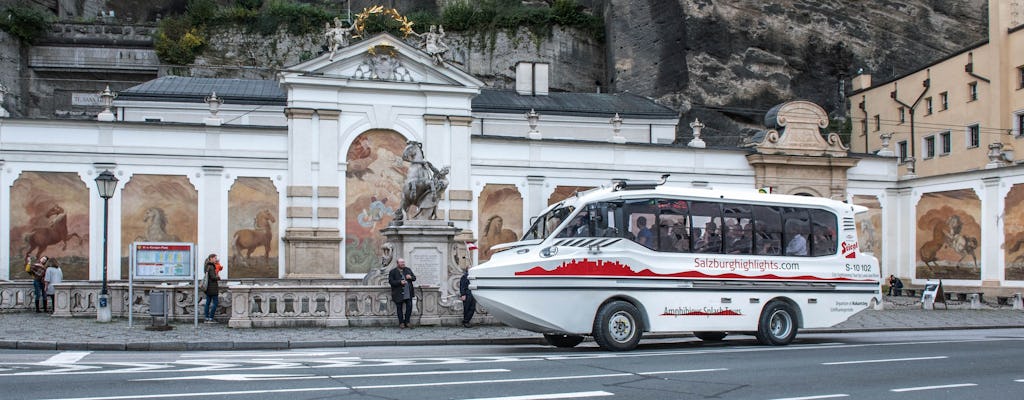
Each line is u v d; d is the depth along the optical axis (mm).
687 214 23578
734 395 13688
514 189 50250
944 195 51469
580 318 22016
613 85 76500
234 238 46531
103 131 45312
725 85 70750
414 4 83812
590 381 15180
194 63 75938
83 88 77062
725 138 70312
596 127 60375
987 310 41156
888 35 74812
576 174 51156
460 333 26422
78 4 83625
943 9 75812
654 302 22734
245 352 21641
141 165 45750
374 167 48562
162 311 26000
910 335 28938
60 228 44531
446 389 14023
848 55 73812
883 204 55406
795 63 72562
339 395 13320
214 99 47438
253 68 75375
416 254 30422
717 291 23500
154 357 19844
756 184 53812
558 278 21984
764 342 24125
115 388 13859
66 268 44469
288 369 16781
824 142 54750
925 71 65375
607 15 78500
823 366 17797
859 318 35594
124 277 45094
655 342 25859
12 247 43906
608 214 22781
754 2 71812
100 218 45031
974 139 60531
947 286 51031
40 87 75688
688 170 52750
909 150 66688
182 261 27016
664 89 72062
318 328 27031
